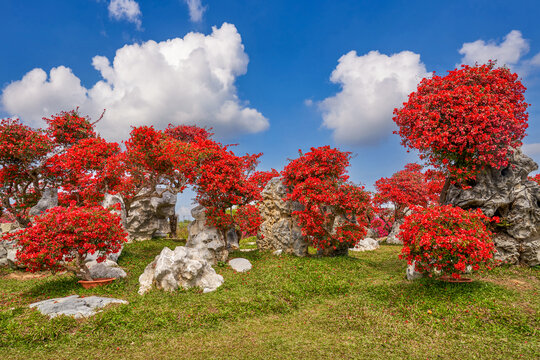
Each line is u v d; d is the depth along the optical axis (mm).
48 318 9992
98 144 20906
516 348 8492
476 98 15438
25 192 23000
